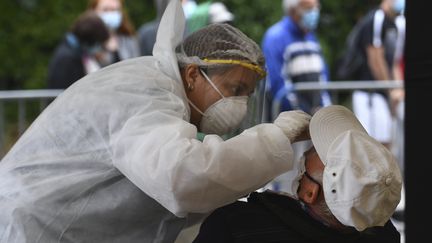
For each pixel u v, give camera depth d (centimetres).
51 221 559
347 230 515
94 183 558
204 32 585
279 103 1273
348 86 1250
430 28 559
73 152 560
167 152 511
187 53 585
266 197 527
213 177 512
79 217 560
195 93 582
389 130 1248
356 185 475
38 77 2483
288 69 1316
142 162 517
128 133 529
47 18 2509
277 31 1324
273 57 1306
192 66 577
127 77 559
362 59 1407
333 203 484
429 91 562
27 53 2506
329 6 2339
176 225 583
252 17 2222
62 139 564
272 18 2219
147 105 538
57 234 560
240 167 519
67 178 559
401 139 1247
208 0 1302
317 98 1257
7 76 2509
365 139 493
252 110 605
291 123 540
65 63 1288
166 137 518
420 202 571
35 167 569
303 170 513
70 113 563
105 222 564
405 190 577
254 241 508
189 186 512
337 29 2348
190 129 528
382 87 1244
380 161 483
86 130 554
